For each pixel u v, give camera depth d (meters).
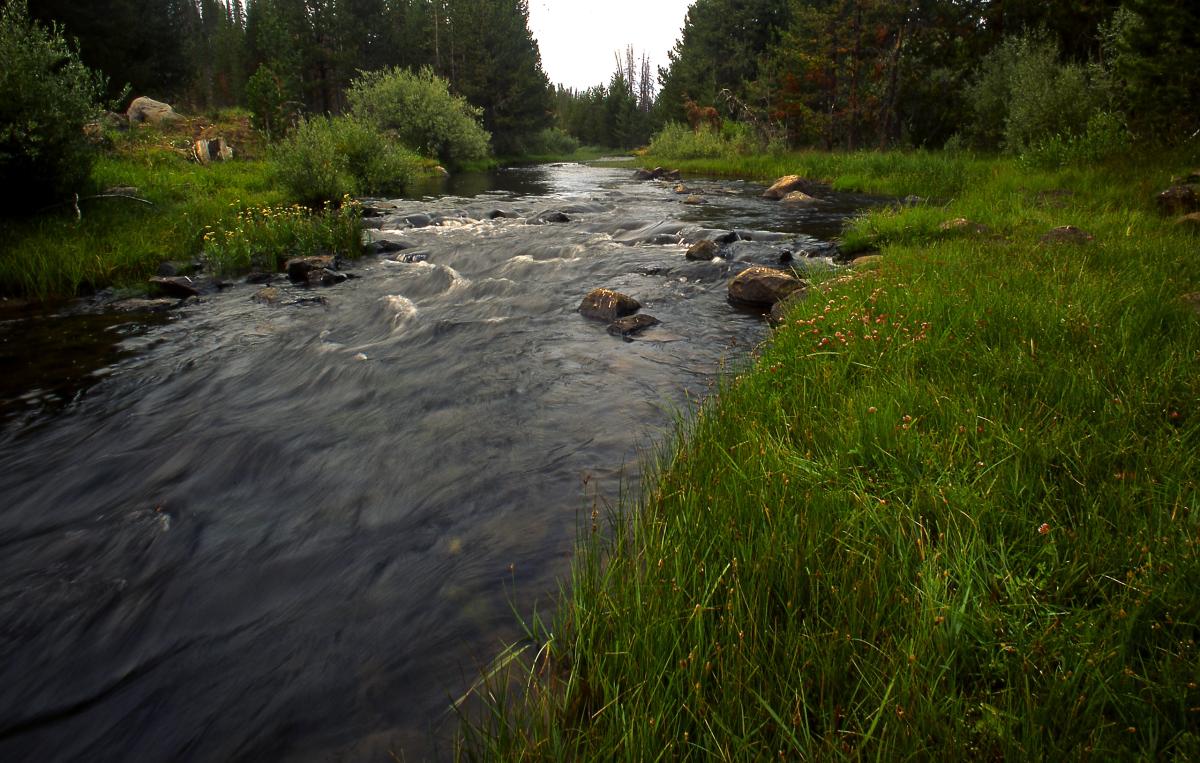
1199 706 1.76
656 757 1.77
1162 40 13.22
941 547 2.49
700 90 51.44
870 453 3.30
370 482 3.97
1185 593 2.10
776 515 2.77
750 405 4.18
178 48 39.47
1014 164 16.47
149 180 15.22
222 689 2.43
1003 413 3.45
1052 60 19.98
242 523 3.57
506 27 61.38
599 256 10.61
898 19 29.53
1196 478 2.73
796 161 27.97
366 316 7.73
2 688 2.48
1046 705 1.78
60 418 5.03
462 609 2.78
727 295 8.24
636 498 3.56
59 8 29.62
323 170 16.19
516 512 3.54
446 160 37.53
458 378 5.67
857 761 1.71
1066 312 4.65
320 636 2.68
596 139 93.00
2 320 7.59
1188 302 4.81
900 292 5.78
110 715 2.34
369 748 2.12
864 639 2.16
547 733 1.94
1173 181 10.59
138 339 6.95
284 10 54.16
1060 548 2.47
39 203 10.96
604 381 5.48
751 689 1.96
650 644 2.14
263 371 6.02
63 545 3.41
